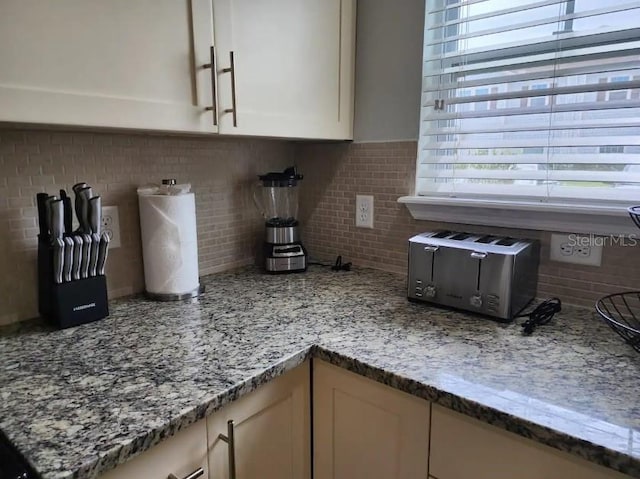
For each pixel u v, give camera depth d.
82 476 0.58
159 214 1.19
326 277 1.46
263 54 1.16
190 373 0.82
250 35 1.12
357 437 0.93
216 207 1.49
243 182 1.56
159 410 0.70
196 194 1.42
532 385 0.77
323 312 1.14
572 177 1.14
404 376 0.81
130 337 0.99
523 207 1.16
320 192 1.66
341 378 0.93
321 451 1.00
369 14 1.43
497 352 0.90
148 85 0.94
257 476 0.89
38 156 1.08
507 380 0.79
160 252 1.21
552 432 0.65
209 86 1.05
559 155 1.17
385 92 1.43
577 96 1.14
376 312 1.14
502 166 1.28
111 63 0.88
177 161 1.36
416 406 0.82
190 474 0.75
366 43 1.45
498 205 1.21
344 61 1.42
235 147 1.51
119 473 0.65
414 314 1.12
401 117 1.41
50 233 1.01
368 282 1.40
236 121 1.11
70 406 0.71
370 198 1.52
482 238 1.22
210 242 1.49
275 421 0.91
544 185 1.21
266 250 1.52
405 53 1.37
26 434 0.64
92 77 0.86
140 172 1.28
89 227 1.06
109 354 0.90
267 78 1.18
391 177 1.46
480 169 1.32
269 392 0.88
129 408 0.71
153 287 1.24
